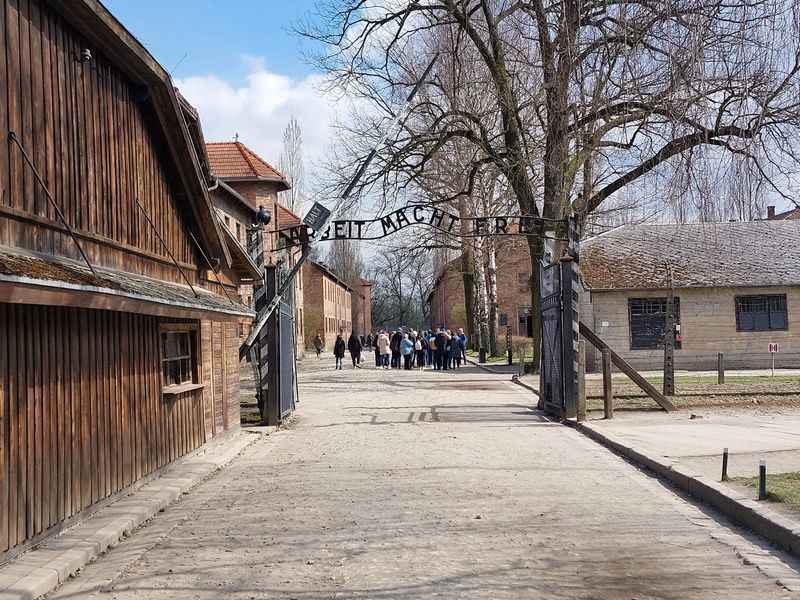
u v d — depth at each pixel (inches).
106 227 363.3
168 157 451.8
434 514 328.5
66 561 256.8
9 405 259.8
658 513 329.7
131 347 384.5
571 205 1054.4
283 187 1776.6
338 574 248.5
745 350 1398.9
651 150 792.9
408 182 1080.8
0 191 262.4
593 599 221.1
